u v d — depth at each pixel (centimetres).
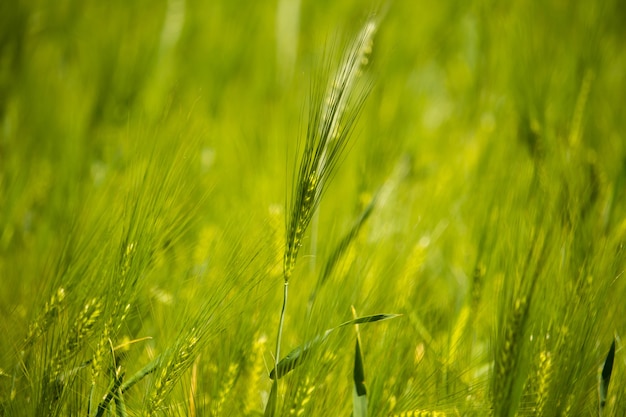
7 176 215
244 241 186
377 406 181
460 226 219
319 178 180
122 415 179
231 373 183
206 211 217
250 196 220
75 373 181
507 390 182
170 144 187
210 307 180
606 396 186
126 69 263
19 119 250
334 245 196
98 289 183
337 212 213
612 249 191
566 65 258
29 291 193
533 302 183
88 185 216
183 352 179
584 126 231
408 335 190
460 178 229
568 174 208
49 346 182
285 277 179
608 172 226
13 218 211
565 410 184
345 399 187
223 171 230
